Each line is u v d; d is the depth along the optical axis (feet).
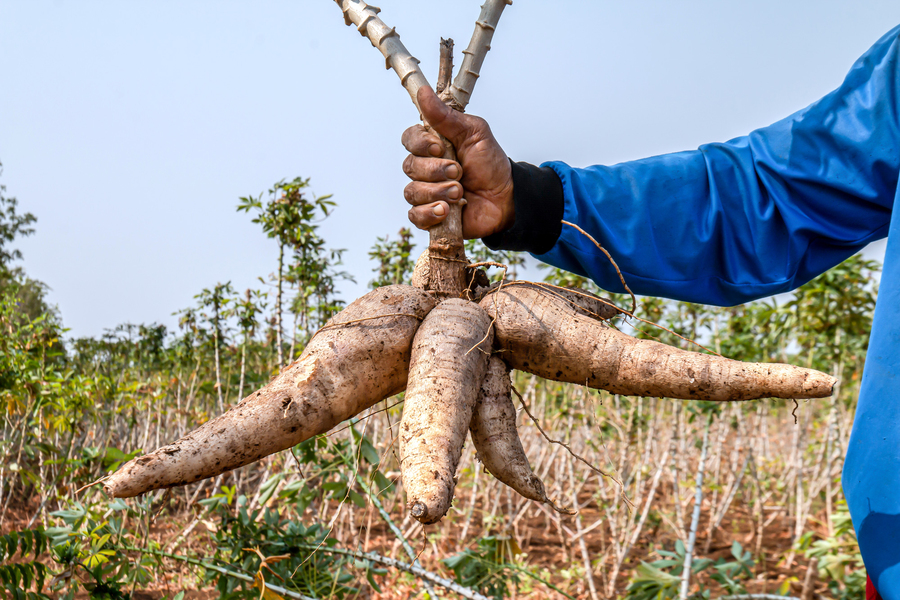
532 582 14.75
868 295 15.19
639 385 4.28
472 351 4.27
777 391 3.97
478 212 4.67
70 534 9.63
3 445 14.87
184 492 17.65
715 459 21.86
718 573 10.77
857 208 4.65
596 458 19.60
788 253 4.81
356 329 4.42
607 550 17.48
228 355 18.56
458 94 4.51
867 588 3.97
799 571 16.51
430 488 3.57
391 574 14.55
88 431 17.90
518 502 19.16
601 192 4.86
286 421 4.13
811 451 21.15
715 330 15.60
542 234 4.78
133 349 22.04
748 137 5.05
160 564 10.27
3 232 63.10
